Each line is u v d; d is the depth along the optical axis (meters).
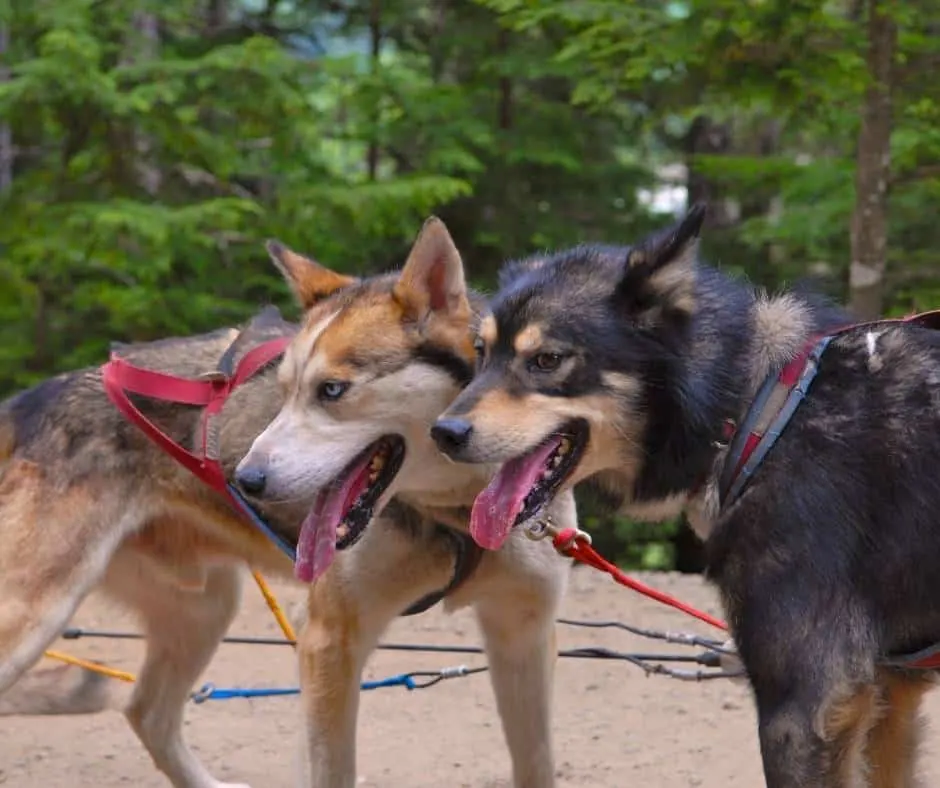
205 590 6.97
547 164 16.27
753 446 4.76
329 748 5.86
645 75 11.38
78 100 13.59
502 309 4.94
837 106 12.16
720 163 14.20
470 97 16.34
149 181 15.30
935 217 14.06
